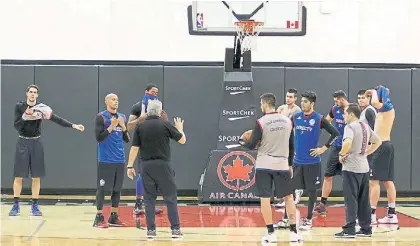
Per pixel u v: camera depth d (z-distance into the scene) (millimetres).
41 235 12305
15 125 14555
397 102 17969
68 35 18438
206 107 17891
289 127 11719
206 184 16203
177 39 18656
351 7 18688
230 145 16297
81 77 17781
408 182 17969
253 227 13258
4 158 17609
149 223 11898
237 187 16219
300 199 17391
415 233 12656
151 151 11844
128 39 18562
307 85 17938
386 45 18734
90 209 15539
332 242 11711
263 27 18031
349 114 12055
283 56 18719
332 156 14562
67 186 17750
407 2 18703
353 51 18719
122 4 18547
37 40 18375
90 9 18500
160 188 11906
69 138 17750
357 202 12219
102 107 17781
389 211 13844
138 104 14312
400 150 17953
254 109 16359
